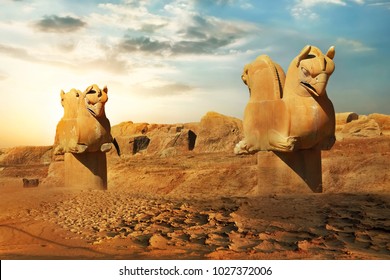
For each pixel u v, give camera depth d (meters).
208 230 8.40
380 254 6.78
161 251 7.29
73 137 13.66
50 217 9.62
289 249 7.20
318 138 10.92
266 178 11.55
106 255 7.06
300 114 10.77
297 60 10.88
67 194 12.20
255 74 11.74
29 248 7.57
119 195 12.09
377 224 8.12
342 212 8.93
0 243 7.95
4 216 9.76
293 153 11.27
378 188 14.98
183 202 10.80
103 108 13.68
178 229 8.54
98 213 9.89
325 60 10.61
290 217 8.86
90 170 14.05
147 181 23.39
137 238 8.09
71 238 8.18
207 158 28.62
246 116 11.93
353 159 17.25
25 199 11.46
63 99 14.27
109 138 13.98
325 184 16.36
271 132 11.23
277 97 11.20
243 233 8.12
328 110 10.87
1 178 28.05
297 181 11.23
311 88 10.67
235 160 25.81
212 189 20.34
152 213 9.77
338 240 7.52
